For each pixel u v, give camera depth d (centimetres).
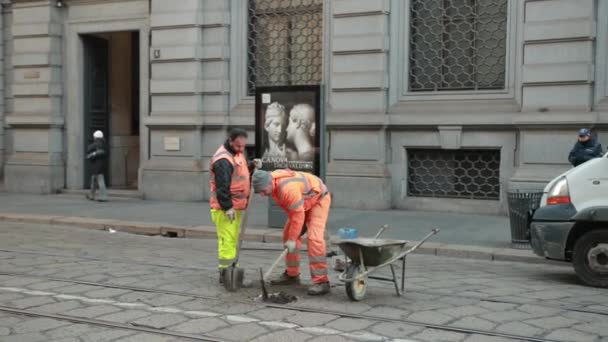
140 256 1005
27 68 1870
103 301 718
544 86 1318
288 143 1217
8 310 683
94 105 1920
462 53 1445
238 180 781
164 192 1692
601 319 655
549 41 1310
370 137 1478
